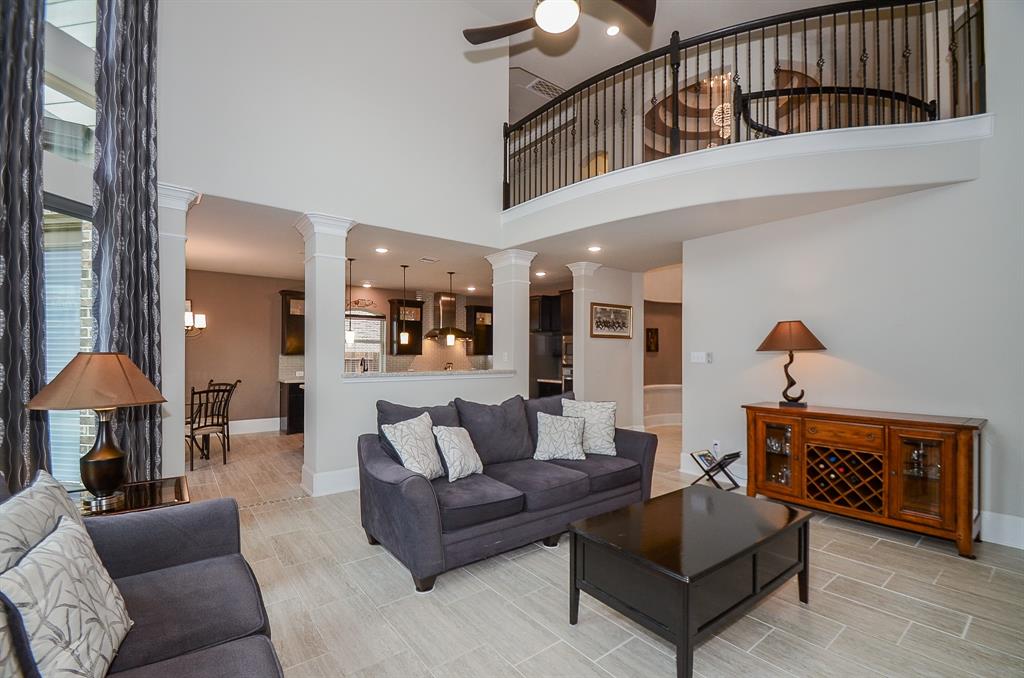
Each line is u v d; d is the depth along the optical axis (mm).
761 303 4434
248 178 3877
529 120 5445
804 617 2287
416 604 2400
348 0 4461
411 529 2486
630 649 2047
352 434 4383
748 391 4535
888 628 2199
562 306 7688
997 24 3199
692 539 2059
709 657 1995
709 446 4828
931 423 3014
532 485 2992
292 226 4582
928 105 4305
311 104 4219
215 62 3746
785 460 3814
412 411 3340
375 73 4617
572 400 4152
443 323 9281
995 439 3186
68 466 2986
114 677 1187
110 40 2941
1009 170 3139
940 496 3008
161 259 3475
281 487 4418
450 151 5152
